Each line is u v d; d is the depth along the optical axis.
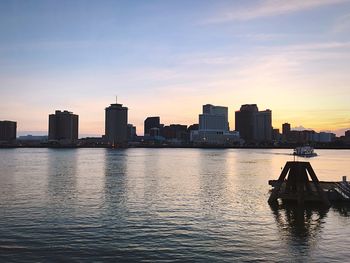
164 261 29.31
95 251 31.64
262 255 30.94
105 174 106.06
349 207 51.06
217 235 36.81
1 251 31.55
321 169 140.12
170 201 56.72
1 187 73.50
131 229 38.94
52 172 112.50
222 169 130.75
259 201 56.75
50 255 30.61
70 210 49.16
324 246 33.53
